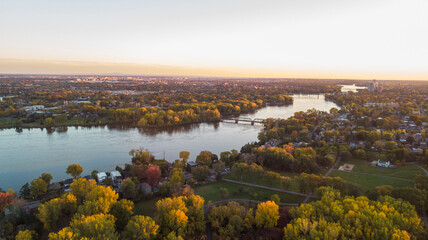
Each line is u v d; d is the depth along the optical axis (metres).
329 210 127.81
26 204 159.50
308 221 118.00
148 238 114.69
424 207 141.75
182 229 125.44
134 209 152.00
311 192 174.38
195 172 194.38
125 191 161.75
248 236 128.25
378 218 115.31
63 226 134.38
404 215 121.19
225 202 161.88
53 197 162.12
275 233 127.62
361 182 192.12
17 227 126.25
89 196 143.75
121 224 132.50
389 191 149.50
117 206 137.25
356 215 119.00
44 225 129.75
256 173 190.00
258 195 171.00
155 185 189.38
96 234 106.81
